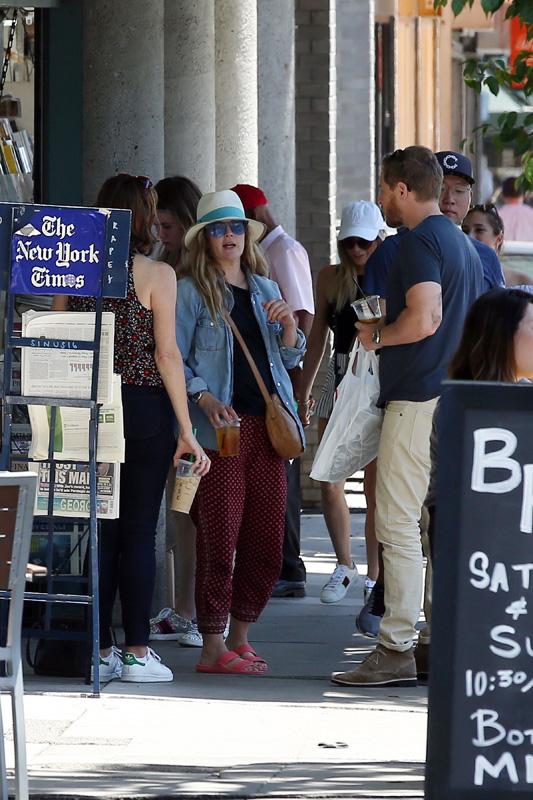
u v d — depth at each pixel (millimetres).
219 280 17906
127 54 20234
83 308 17312
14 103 20938
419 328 16500
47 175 20891
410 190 17062
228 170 24828
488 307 12680
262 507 18156
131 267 16984
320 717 16047
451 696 10469
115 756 14430
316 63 30234
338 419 18922
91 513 16531
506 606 10516
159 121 20609
